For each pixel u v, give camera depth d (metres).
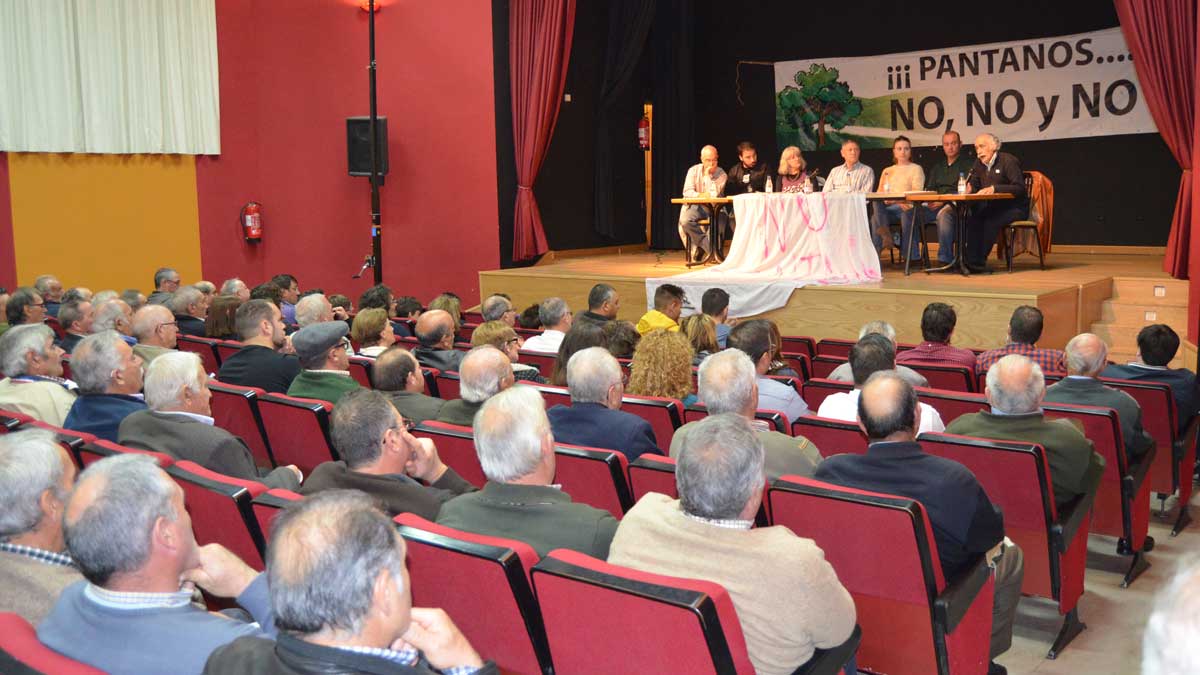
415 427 3.32
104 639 1.64
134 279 10.80
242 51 11.33
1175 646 0.85
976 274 8.66
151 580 1.67
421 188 10.94
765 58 13.19
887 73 12.47
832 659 2.18
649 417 3.69
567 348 4.30
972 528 2.62
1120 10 8.31
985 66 11.88
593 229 12.19
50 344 4.17
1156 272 8.77
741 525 2.10
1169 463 4.41
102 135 10.35
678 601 1.74
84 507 1.64
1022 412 3.33
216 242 11.32
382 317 5.16
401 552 1.49
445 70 10.68
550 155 11.35
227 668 1.44
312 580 1.40
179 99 10.86
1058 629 3.54
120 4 10.37
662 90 12.95
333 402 4.04
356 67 11.01
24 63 9.81
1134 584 3.92
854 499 2.43
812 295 8.16
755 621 2.03
